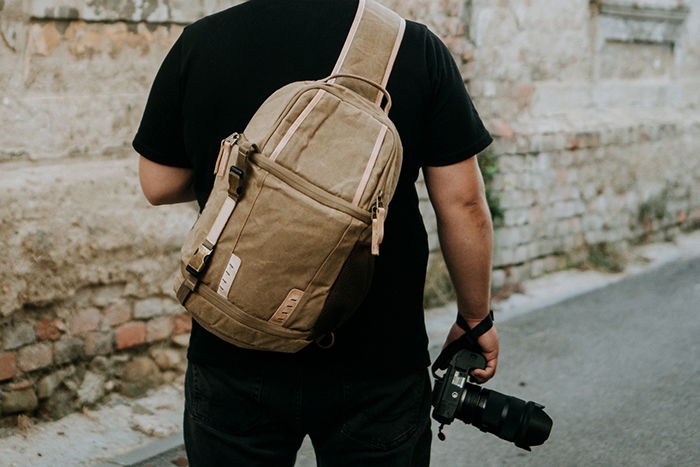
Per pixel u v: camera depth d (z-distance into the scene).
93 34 3.10
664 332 4.47
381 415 1.46
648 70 6.54
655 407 3.53
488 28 4.96
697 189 6.86
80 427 3.09
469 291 1.58
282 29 1.39
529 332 4.44
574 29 5.72
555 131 5.40
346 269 1.29
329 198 1.25
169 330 3.46
